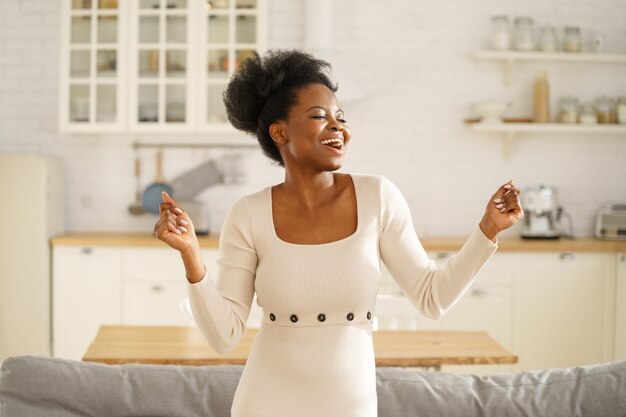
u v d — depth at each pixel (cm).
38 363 222
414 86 534
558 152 539
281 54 170
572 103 518
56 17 533
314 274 159
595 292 484
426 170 537
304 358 157
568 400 216
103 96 503
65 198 537
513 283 480
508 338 482
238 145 539
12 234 486
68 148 538
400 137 536
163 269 484
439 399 218
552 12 537
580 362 485
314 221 164
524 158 539
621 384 217
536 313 482
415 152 536
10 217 486
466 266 159
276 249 162
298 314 160
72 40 502
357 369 157
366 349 161
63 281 487
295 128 162
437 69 534
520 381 222
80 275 486
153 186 536
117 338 309
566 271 482
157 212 535
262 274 163
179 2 502
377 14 532
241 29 503
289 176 169
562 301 483
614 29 538
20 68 534
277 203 167
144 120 503
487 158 538
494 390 220
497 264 480
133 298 484
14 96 535
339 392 155
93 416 220
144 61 503
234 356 284
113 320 486
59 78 532
